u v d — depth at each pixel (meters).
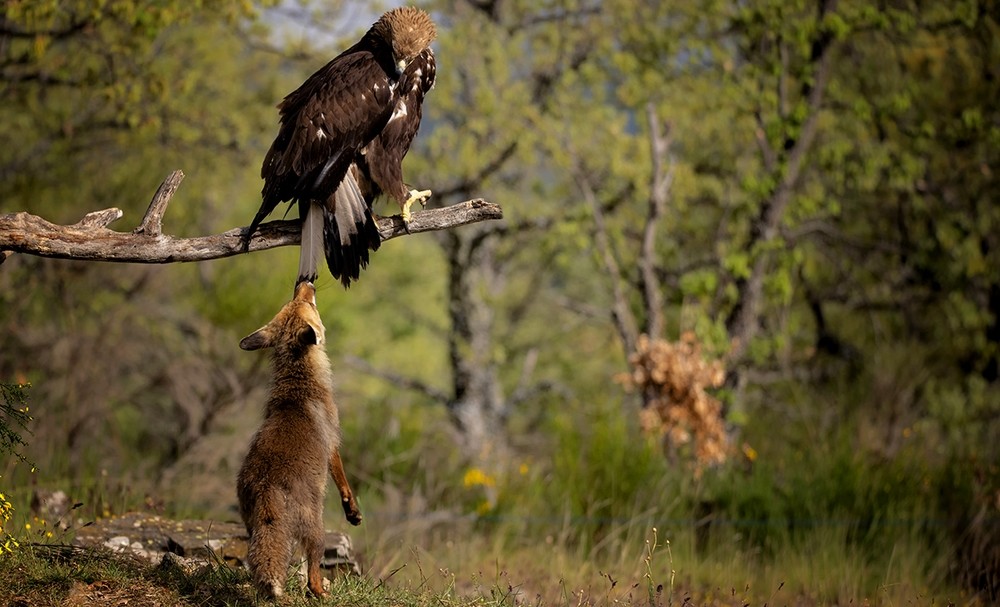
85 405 22.44
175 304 26.52
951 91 30.84
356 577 9.94
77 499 13.91
